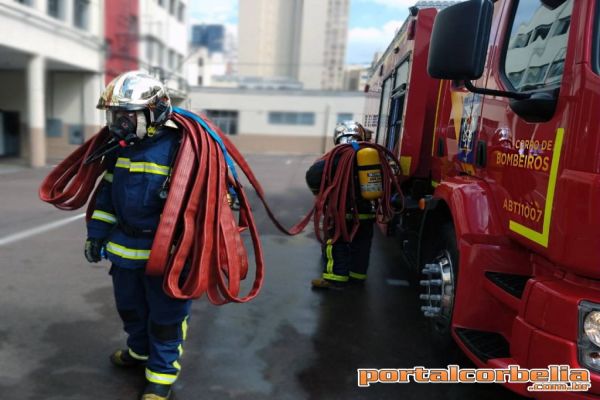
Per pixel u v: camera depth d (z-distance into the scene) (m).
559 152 2.07
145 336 2.96
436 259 3.43
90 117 19.88
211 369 3.19
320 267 5.55
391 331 3.89
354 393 2.99
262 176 15.86
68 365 3.15
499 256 2.70
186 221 2.47
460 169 3.58
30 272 4.90
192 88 33.16
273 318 4.04
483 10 2.21
